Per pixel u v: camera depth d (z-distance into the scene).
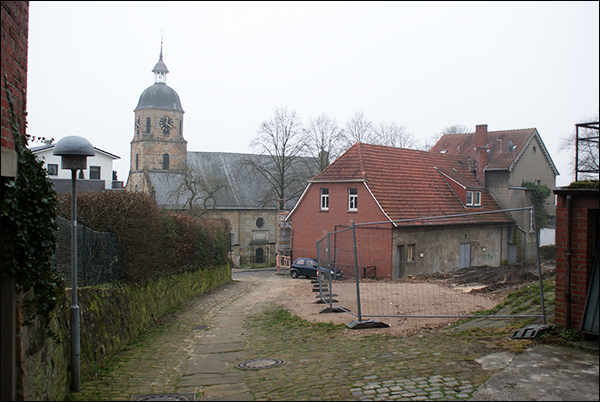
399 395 5.86
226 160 67.25
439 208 32.00
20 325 5.67
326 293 18.27
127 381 7.95
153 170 64.38
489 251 35.06
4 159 5.23
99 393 7.20
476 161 40.34
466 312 12.16
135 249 12.85
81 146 7.49
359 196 30.41
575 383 5.81
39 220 6.24
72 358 7.34
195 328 13.92
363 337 10.20
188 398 6.81
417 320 11.70
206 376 8.32
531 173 41.75
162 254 16.31
